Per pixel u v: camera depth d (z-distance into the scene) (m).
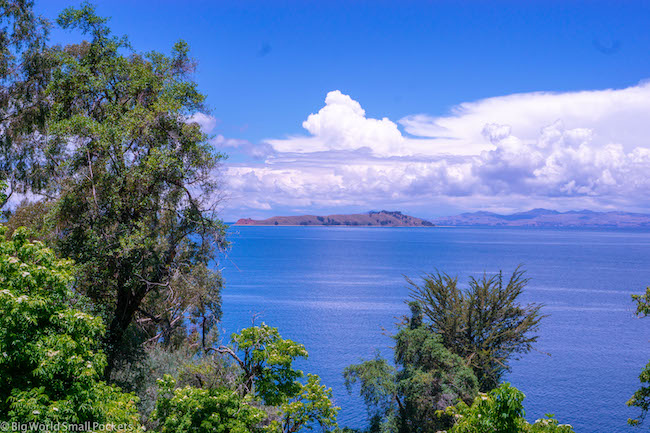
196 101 27.69
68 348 10.91
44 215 23.77
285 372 17.62
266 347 17.34
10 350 10.36
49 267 12.34
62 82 27.11
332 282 150.25
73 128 23.34
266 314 94.94
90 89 27.06
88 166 24.23
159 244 24.45
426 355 32.91
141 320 31.86
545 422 13.30
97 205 23.42
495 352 37.62
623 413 48.84
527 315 38.88
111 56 29.11
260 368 17.69
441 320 38.38
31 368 10.95
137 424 13.55
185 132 25.66
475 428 12.84
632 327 92.56
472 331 38.62
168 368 27.41
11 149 29.61
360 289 135.12
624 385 58.22
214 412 14.56
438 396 30.00
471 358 37.25
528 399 53.06
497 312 38.31
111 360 23.69
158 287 26.97
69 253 23.03
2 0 28.38
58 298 11.99
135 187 24.28
